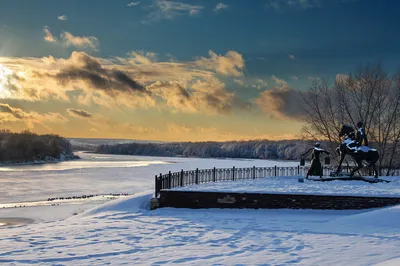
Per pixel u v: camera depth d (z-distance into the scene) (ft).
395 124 135.23
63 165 389.39
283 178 107.24
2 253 39.52
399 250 39.45
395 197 61.77
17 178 226.99
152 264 35.86
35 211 100.83
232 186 80.59
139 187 180.96
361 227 50.98
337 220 55.57
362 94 140.36
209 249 41.52
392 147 131.03
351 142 93.25
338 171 96.27
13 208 106.52
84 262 36.45
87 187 179.83
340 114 142.41
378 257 37.01
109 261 36.83
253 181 96.22
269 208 66.23
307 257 37.73
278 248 41.60
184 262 36.45
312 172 98.27
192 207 68.64
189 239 46.44
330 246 41.88
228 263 35.99
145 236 48.19
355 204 63.16
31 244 43.65
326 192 66.18
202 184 87.56
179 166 377.09
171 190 69.46
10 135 446.19
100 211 70.28
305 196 65.21
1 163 404.98
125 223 57.31
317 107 142.20
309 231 50.21
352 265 34.78
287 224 55.42
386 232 47.96
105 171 297.12
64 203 117.91
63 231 51.42
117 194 149.28
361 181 90.48
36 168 331.77
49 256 38.45
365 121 134.00
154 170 312.09
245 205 67.00
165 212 66.23
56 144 513.04
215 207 67.97
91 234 49.42
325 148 144.87
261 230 51.44
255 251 40.50
